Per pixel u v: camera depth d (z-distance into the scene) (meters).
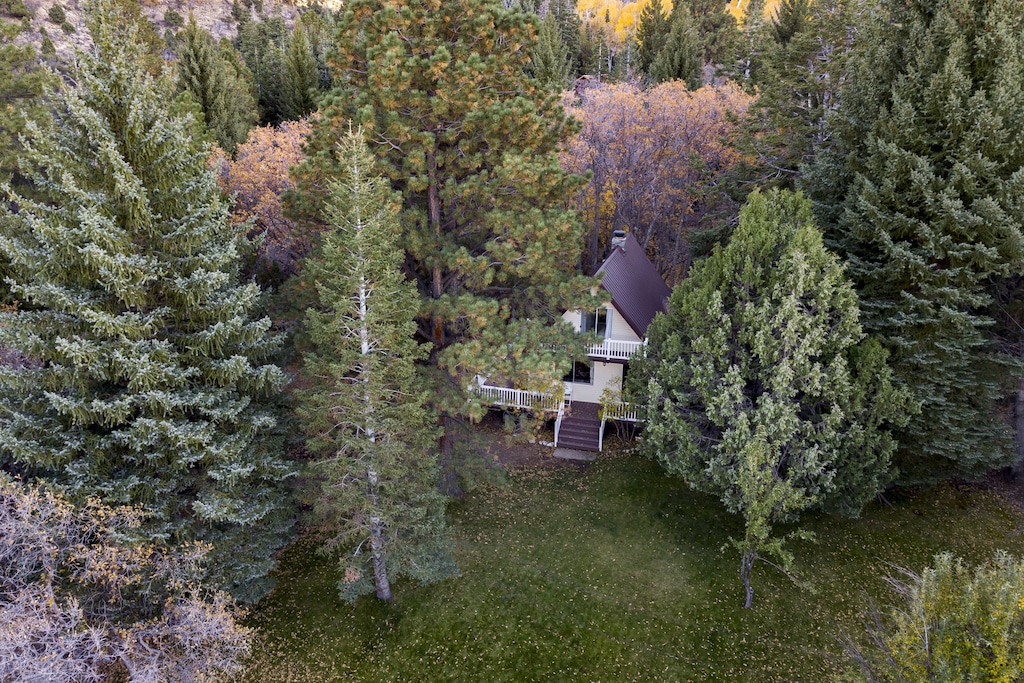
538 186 15.59
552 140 16.78
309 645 15.21
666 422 16.81
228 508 12.90
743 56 42.88
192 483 13.64
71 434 12.36
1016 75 14.98
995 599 8.69
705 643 14.88
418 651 15.00
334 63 15.66
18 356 15.08
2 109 21.45
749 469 14.02
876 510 18.59
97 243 11.54
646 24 55.03
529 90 16.19
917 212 16.33
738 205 27.06
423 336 18.62
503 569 17.59
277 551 18.64
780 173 25.78
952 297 15.55
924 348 16.53
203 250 13.70
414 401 15.06
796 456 15.12
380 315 13.22
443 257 15.27
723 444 15.33
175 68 31.44
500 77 15.89
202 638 12.13
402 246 15.62
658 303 26.20
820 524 18.23
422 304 15.47
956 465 17.27
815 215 19.67
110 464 12.95
